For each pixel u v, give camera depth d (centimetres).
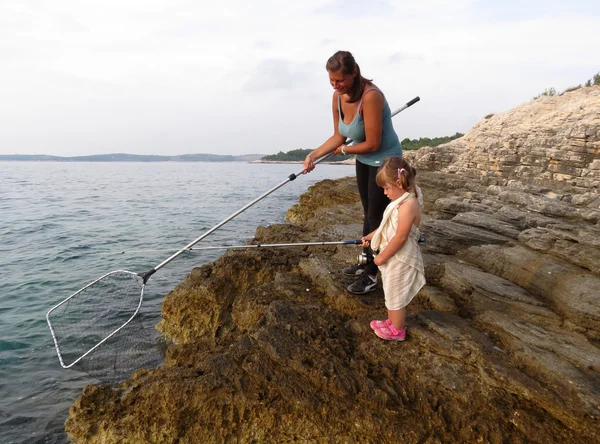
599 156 1656
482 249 604
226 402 331
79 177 5681
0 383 514
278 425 316
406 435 286
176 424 333
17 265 1060
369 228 465
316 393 322
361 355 359
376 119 389
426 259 584
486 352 346
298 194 3291
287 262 639
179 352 460
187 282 633
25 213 1991
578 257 524
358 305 439
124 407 365
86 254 1180
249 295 509
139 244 1347
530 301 450
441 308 438
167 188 3888
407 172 342
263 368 346
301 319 411
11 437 416
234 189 3850
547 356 337
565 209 916
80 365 458
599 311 403
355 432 298
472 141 3127
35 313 737
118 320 547
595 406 280
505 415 293
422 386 321
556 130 2028
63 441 408
